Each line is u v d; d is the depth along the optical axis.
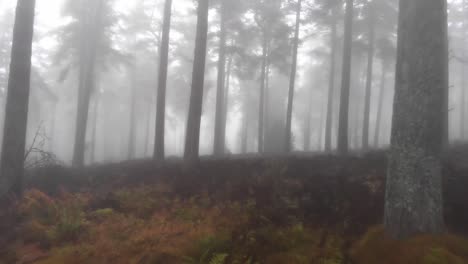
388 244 5.06
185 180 9.92
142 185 10.13
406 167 5.26
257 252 5.27
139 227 6.89
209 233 6.04
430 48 5.29
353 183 7.86
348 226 6.32
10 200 8.46
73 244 6.19
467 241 4.94
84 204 8.44
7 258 5.81
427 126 5.18
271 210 6.99
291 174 9.25
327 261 4.82
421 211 5.08
